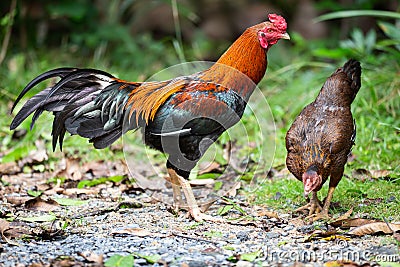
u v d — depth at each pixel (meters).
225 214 8.13
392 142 10.55
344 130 7.43
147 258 6.17
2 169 10.20
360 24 16.27
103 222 7.67
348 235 7.00
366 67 12.91
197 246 6.73
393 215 7.66
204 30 18.19
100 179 9.62
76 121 8.20
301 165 7.46
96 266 5.95
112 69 15.57
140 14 17.58
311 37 17.47
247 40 8.29
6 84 14.27
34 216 7.86
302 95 12.90
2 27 16.14
